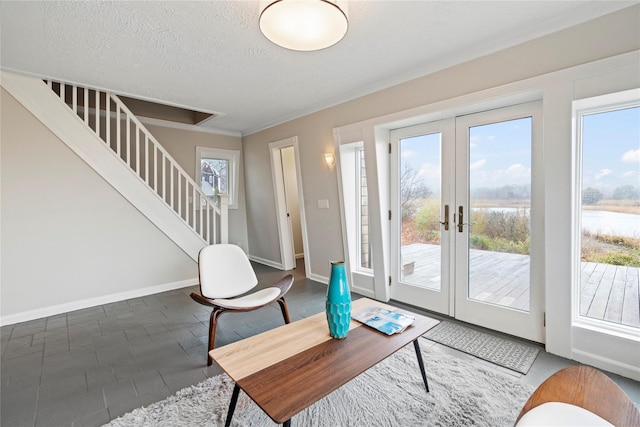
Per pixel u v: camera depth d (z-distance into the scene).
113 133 4.37
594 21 1.95
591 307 2.21
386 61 2.68
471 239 2.82
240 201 5.76
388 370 2.06
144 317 3.12
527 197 2.48
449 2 1.88
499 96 2.38
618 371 1.99
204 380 2.02
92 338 2.65
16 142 3.02
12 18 2.00
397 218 3.40
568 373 1.27
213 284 2.66
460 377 1.98
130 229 3.73
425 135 3.13
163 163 3.96
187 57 2.57
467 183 2.82
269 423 1.61
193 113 5.08
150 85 3.21
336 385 1.27
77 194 3.37
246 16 2.00
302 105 3.92
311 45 1.89
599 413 1.06
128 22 2.06
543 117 2.19
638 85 1.82
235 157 5.60
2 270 2.98
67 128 3.28
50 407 1.77
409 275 3.34
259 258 5.63
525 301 2.51
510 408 1.69
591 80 1.98
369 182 3.41
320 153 4.01
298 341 1.64
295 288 4.00
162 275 3.99
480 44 2.39
